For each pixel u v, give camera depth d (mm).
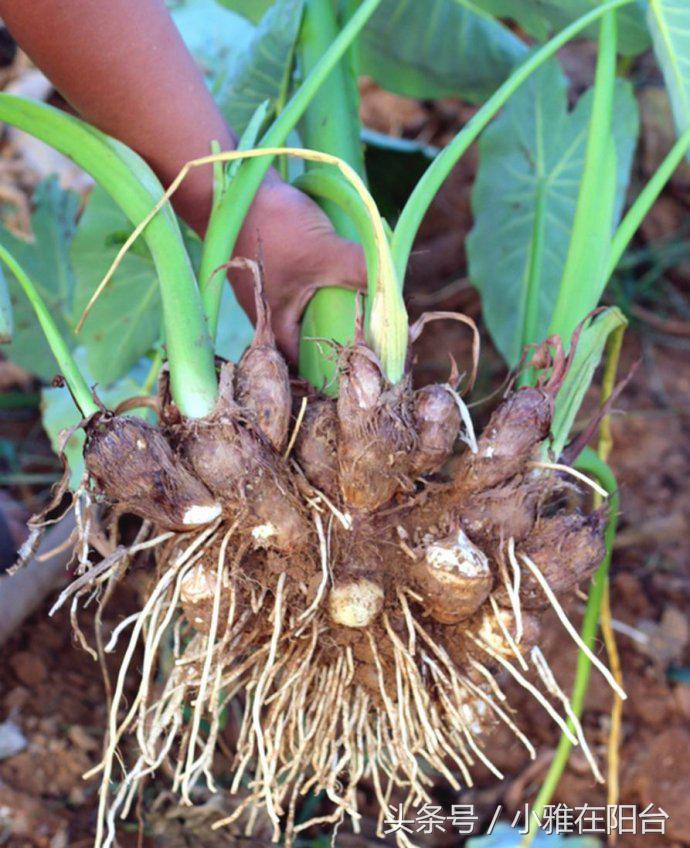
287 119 868
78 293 1231
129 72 822
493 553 827
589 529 829
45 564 1268
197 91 860
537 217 1187
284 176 1033
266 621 843
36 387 1761
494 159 1293
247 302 951
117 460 767
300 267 909
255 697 816
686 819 1205
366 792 1236
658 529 1531
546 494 834
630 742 1278
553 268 1302
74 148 825
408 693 852
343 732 905
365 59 1409
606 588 1044
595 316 1008
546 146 1275
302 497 812
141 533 868
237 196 856
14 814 1153
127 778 842
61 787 1194
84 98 830
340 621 817
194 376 795
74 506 799
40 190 1433
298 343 948
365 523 817
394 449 791
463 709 866
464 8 1311
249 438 785
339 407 792
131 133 850
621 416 1690
